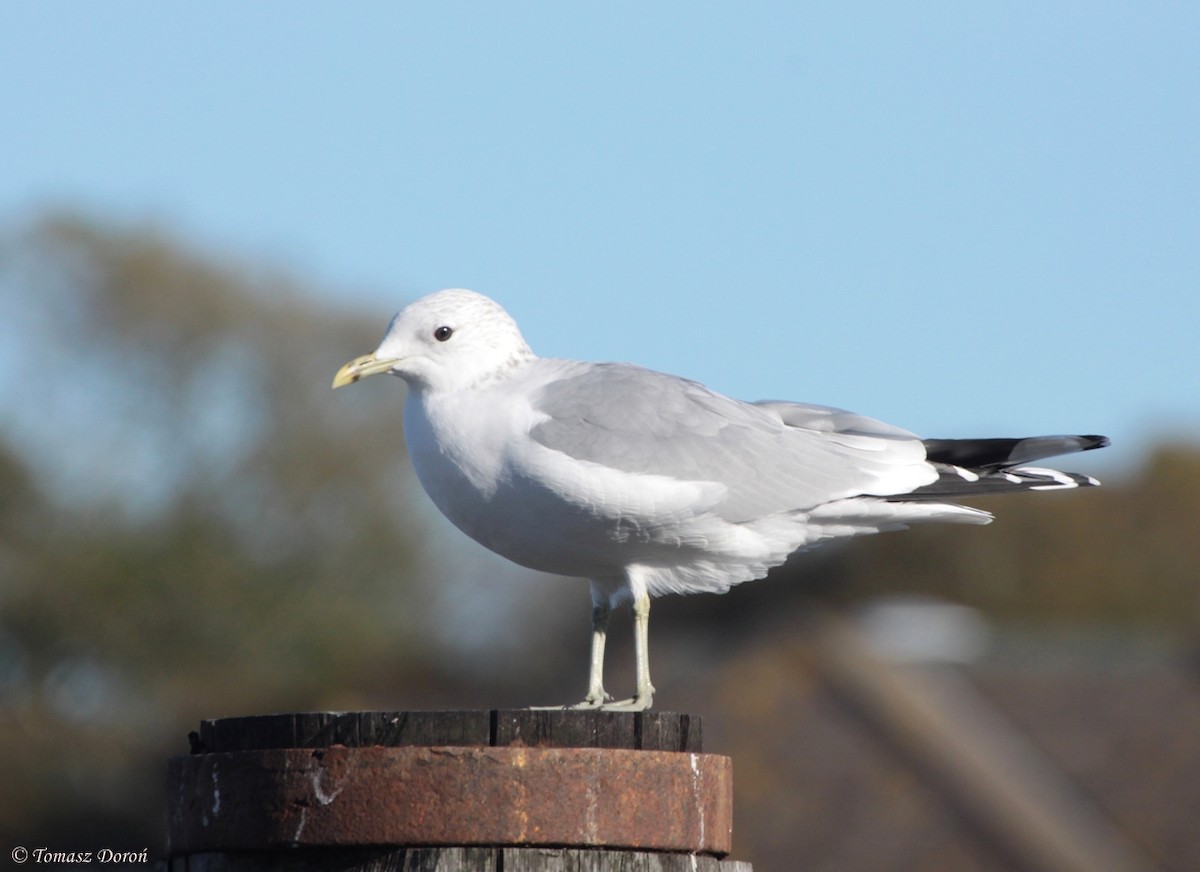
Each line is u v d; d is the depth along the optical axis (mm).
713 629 28219
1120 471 30797
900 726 14273
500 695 27016
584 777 4820
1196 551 29391
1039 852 12883
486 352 7238
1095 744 14523
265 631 28156
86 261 28859
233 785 4891
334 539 29438
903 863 12750
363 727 4875
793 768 13836
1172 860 13047
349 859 4797
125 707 27141
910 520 7953
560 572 7406
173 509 28688
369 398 30484
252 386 29656
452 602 30203
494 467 6961
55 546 27750
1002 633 19797
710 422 7297
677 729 5035
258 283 30484
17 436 28094
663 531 7098
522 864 4750
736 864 5203
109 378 28969
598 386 7199
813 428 8008
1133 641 18016
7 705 26141
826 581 28594
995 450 8156
